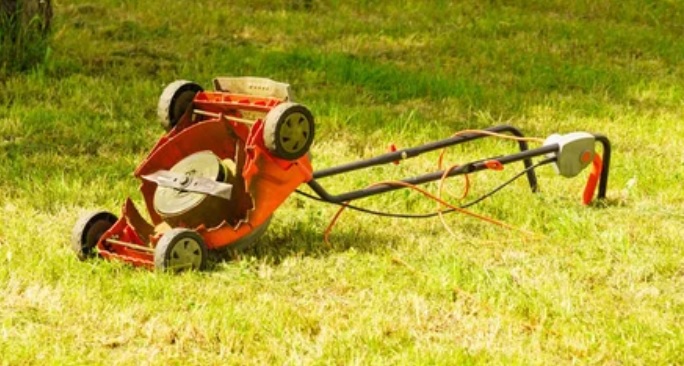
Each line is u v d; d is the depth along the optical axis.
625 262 11.26
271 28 22.41
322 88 18.66
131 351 9.17
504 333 9.62
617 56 22.31
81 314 9.71
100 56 19.59
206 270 10.73
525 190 13.50
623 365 9.11
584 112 17.83
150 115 16.52
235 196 11.00
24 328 9.48
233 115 11.24
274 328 9.50
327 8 24.45
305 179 11.20
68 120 15.86
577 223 12.14
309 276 10.76
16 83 17.48
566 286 10.54
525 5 26.06
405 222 12.37
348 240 11.73
